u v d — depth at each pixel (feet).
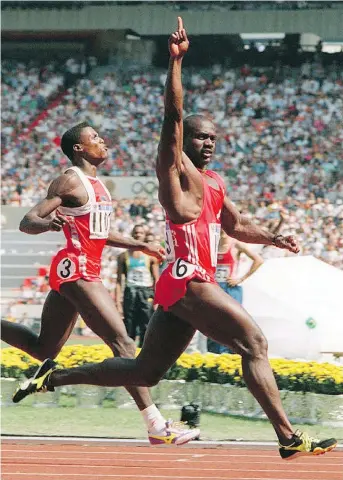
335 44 159.12
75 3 151.02
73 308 35.24
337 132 151.33
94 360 51.11
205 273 27.35
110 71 163.12
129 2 150.10
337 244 122.21
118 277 66.54
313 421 46.01
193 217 27.37
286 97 155.74
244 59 160.45
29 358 51.11
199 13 149.07
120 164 150.20
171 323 28.19
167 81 25.95
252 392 26.86
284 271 57.52
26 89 161.38
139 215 125.70
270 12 147.23
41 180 148.77
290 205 133.80
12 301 110.83
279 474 33.73
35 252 125.08
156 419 33.06
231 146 149.48
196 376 49.08
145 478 32.68
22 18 152.46
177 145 26.55
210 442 39.99
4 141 154.81
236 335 26.81
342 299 55.88
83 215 34.63
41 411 48.16
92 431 42.75
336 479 32.96
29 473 33.22
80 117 158.10
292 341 55.11
